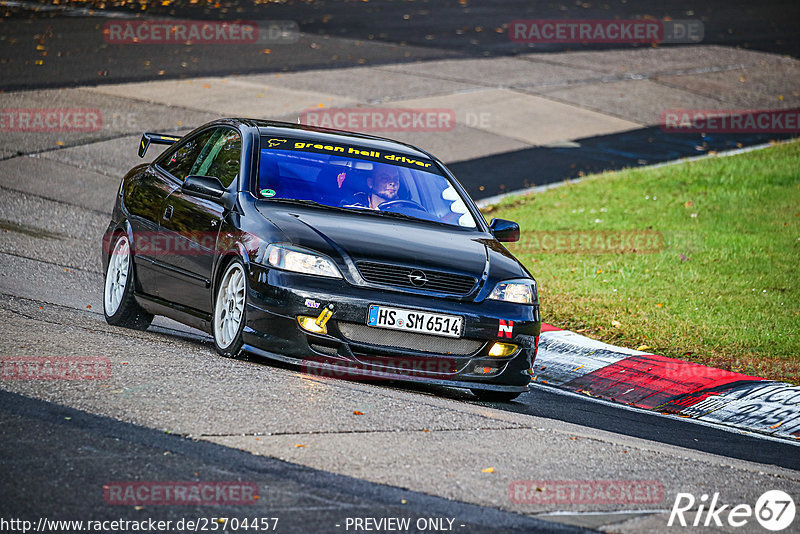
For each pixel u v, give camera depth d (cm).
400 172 2969
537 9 12700
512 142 7044
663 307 3850
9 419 1872
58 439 1798
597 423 2597
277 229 2556
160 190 3080
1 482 1593
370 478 1769
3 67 7831
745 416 2928
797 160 6575
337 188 2831
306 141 2977
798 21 12538
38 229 4494
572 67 9506
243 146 2905
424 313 2492
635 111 8150
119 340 2633
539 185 6081
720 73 9619
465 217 2939
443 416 2223
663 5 13438
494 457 1969
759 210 5409
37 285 3528
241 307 2553
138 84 7669
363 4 12438
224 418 1992
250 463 1775
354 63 9025
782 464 2436
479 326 2539
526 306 2631
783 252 4603
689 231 5009
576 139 7269
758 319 3712
